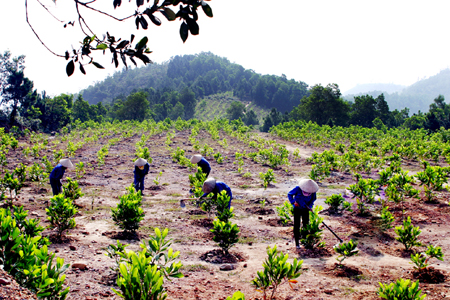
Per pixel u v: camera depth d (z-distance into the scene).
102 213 8.33
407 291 3.31
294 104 183.12
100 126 46.00
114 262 4.92
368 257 5.64
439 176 9.70
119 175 14.54
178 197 10.71
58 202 5.93
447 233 6.84
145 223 7.52
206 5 2.46
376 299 3.95
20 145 24.19
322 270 4.99
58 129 50.22
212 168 16.92
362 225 7.57
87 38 2.59
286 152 18.52
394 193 9.02
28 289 2.91
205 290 4.15
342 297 4.02
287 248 6.14
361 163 15.85
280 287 4.31
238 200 10.50
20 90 47.12
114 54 2.66
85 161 18.12
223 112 174.00
